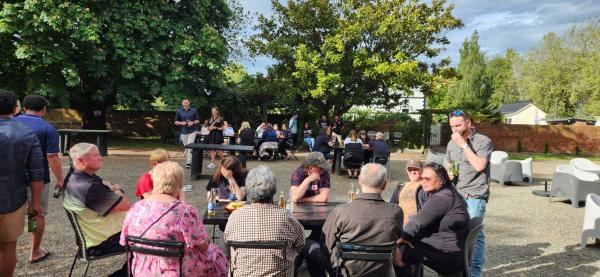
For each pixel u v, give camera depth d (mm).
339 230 3014
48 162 4160
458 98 45875
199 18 17375
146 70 15922
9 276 3234
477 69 46344
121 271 3736
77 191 3418
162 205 2676
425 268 4461
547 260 4832
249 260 2801
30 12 13188
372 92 20750
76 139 18391
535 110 43344
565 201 8477
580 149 23641
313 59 18156
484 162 3723
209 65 16594
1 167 3025
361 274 2947
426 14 19062
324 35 20219
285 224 2838
